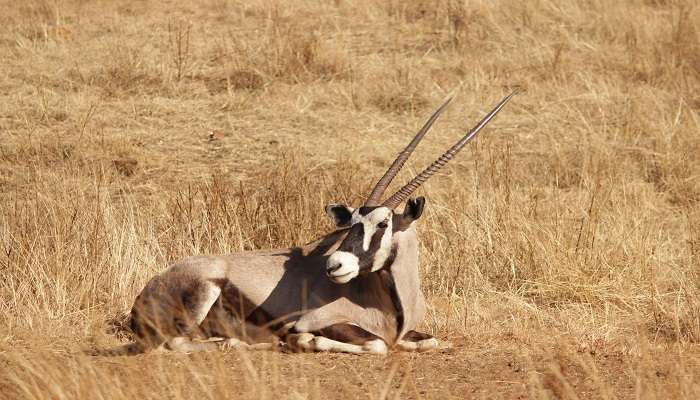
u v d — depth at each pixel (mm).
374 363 21531
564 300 27594
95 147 37906
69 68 46344
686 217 33469
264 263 23672
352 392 19281
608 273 28547
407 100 43531
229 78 45500
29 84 44594
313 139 39812
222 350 22406
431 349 22891
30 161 36500
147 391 18594
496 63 47625
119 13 56750
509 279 28984
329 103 43531
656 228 32531
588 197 33844
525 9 53031
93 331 23844
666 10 54500
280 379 20125
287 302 23328
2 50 48906
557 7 54156
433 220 32219
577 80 45875
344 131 40625
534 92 44562
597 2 53688
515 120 41875
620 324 26250
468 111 42750
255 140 39750
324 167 37375
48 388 18500
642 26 50594
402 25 53688
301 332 23047
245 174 36812
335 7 56875
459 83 45844
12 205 32469
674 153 37844
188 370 20531
